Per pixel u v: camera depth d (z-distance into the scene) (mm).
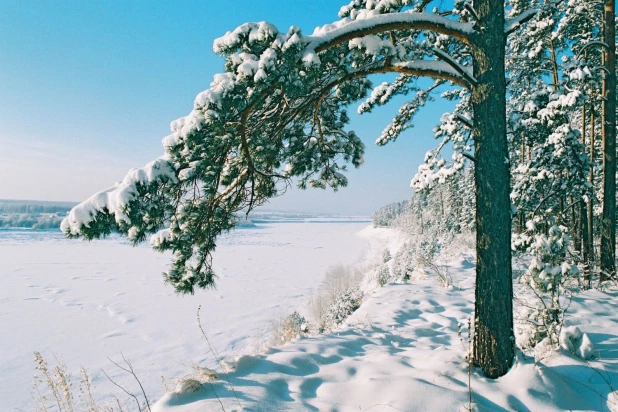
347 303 10258
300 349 4914
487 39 3879
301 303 20016
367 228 132500
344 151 6000
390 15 3672
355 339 5637
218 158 3779
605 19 9156
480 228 3953
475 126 4008
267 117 4273
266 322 16406
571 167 8641
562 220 9633
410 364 4285
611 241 9125
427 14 3801
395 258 22734
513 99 10453
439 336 6020
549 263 5113
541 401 3297
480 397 3395
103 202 3096
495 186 3846
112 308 19859
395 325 6781
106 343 14234
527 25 8867
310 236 98750
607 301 7234
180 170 3486
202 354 12688
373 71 4168
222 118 3234
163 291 24422
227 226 4539
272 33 3262
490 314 3854
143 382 10062
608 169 9195
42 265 37531
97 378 10508
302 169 5883
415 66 4043
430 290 9852
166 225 3920
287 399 3383
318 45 3467
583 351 4258
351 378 3914
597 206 14797
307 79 3551
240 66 3160
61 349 13648
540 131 8586
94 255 47406
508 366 3811
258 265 38375
